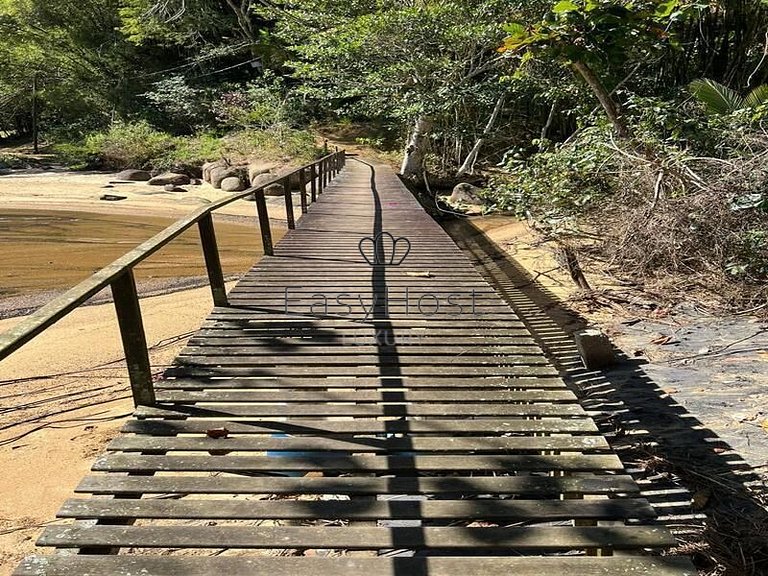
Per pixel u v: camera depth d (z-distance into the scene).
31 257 10.05
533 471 2.59
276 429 2.92
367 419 3.04
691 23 12.58
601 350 4.89
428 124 18.23
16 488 3.50
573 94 14.16
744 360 4.84
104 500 2.38
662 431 3.78
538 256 8.94
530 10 13.42
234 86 27.92
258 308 4.68
